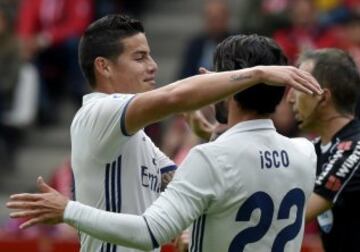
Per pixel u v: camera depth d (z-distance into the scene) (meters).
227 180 8.61
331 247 10.32
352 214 10.11
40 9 23.36
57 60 23.72
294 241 8.97
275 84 8.31
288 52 20.69
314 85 8.29
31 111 22.88
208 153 8.63
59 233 18.12
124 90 9.38
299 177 8.97
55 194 8.55
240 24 22.52
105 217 8.48
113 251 9.20
